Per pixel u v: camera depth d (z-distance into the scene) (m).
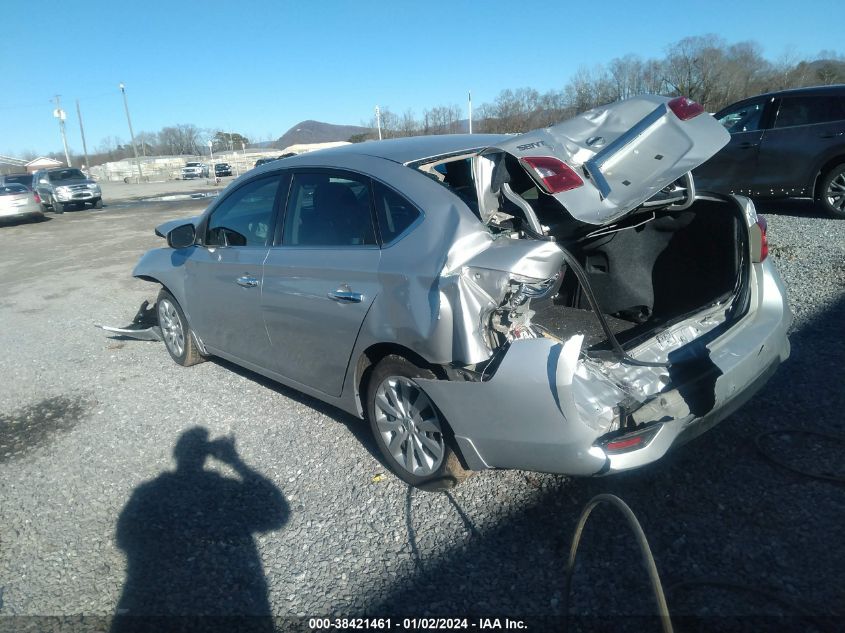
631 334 3.73
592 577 2.71
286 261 3.86
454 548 2.97
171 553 3.16
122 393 5.25
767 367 3.32
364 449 3.94
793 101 8.96
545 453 2.73
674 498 3.14
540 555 2.87
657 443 2.67
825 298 5.63
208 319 4.83
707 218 3.68
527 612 2.57
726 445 3.54
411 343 3.06
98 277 10.48
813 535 2.82
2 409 5.15
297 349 3.93
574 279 4.30
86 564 3.15
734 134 9.53
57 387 5.53
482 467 3.01
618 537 2.92
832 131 8.55
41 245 15.53
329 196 3.74
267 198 4.22
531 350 2.69
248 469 3.87
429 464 3.31
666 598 2.55
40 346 6.81
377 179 3.48
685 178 3.62
